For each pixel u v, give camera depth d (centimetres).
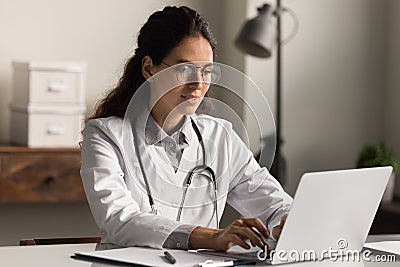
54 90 432
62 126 435
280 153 453
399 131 494
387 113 502
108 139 231
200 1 498
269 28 435
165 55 227
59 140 435
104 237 220
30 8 468
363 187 201
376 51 501
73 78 435
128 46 484
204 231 204
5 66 465
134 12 485
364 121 502
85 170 226
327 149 496
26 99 431
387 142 502
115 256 192
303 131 491
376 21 500
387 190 455
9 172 421
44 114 431
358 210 204
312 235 194
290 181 491
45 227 475
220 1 501
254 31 431
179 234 206
